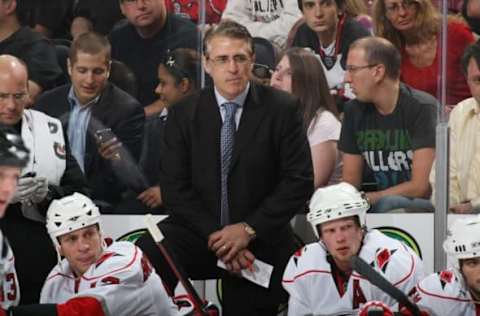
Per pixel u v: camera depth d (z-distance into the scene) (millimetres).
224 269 12586
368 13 13484
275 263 12484
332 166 13664
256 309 12555
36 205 12359
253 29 13672
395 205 13531
